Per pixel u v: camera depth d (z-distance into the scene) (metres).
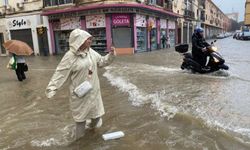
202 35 10.11
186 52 10.79
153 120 5.12
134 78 9.56
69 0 24.47
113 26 22.47
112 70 12.05
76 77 4.20
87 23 23.28
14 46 10.38
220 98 6.31
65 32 25.25
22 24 27.86
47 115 5.91
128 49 22.56
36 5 26.52
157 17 27.97
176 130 4.57
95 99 4.37
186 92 7.05
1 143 4.56
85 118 4.31
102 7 21.86
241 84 7.87
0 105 7.05
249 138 4.05
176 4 35.72
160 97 6.61
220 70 9.82
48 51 26.41
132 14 22.59
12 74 13.00
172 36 34.16
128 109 5.89
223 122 4.71
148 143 4.16
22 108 6.63
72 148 4.17
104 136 4.42
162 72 10.82
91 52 4.40
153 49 27.44
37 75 12.06
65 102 6.94
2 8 29.33
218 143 3.98
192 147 3.93
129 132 4.63
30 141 4.55
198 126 4.63
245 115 5.03
